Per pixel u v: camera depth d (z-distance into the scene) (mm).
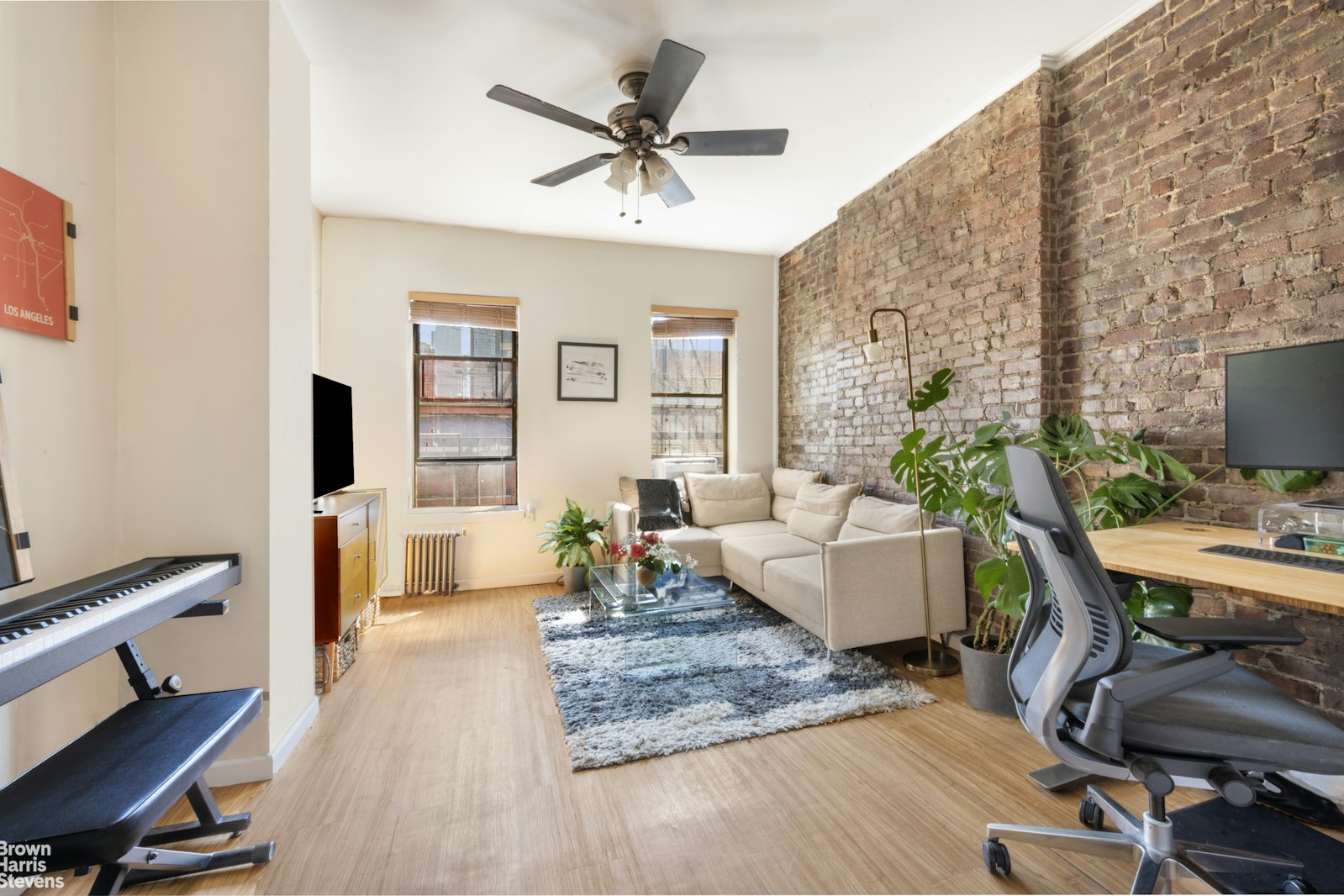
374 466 4148
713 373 5129
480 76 2471
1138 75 2168
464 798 1744
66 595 1299
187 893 1370
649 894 1362
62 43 1578
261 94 1883
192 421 1822
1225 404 1777
